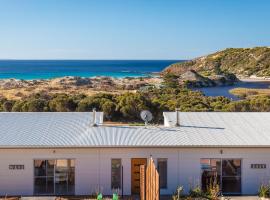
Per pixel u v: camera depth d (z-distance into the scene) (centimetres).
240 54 18112
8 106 4816
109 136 2205
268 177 2153
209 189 2066
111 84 9219
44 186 2136
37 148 2095
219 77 10975
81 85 8925
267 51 17300
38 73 16275
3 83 9106
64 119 2455
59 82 9200
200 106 4738
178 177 2139
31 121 2412
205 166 2144
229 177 2148
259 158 2150
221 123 2412
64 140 2142
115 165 2133
